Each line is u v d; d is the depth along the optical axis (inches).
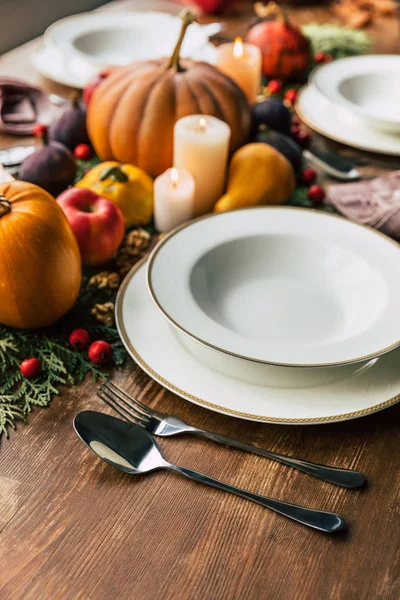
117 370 24.1
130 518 19.0
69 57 44.8
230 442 21.1
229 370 22.0
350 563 18.2
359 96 45.3
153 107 33.3
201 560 18.0
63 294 24.5
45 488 19.7
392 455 21.5
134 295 25.5
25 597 16.9
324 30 54.7
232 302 25.7
